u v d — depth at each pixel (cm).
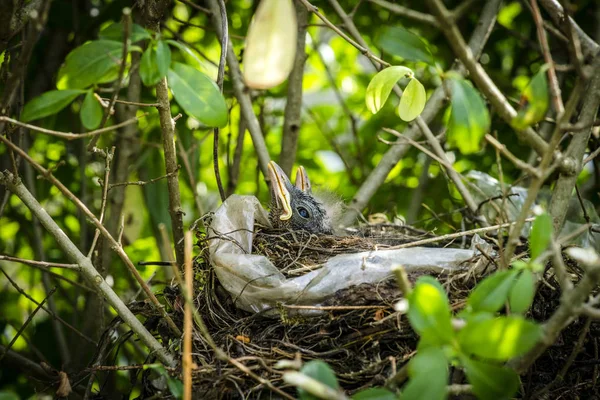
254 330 586
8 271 1052
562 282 429
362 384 535
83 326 860
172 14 945
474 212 753
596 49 649
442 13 396
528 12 1012
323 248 681
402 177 1025
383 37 515
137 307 641
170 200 622
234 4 1024
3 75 573
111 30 475
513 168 955
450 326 392
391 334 546
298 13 872
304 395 412
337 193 948
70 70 452
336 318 559
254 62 429
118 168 885
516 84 1023
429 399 379
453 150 995
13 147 483
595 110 538
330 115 1152
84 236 877
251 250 659
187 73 465
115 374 838
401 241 767
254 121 825
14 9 516
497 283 416
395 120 1043
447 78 452
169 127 573
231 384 539
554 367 564
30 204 564
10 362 783
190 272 432
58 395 564
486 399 392
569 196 539
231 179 873
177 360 571
